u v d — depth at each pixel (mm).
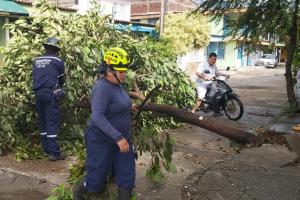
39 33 6871
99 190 3703
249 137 3281
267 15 8812
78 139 6566
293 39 9180
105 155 3564
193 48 27094
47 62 5805
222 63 35281
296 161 5434
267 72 31922
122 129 3590
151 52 7926
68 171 5414
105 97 3449
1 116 6102
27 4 14859
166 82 7246
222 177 4895
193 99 8727
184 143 6871
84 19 7203
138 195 4527
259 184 4652
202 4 9727
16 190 4809
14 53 6715
